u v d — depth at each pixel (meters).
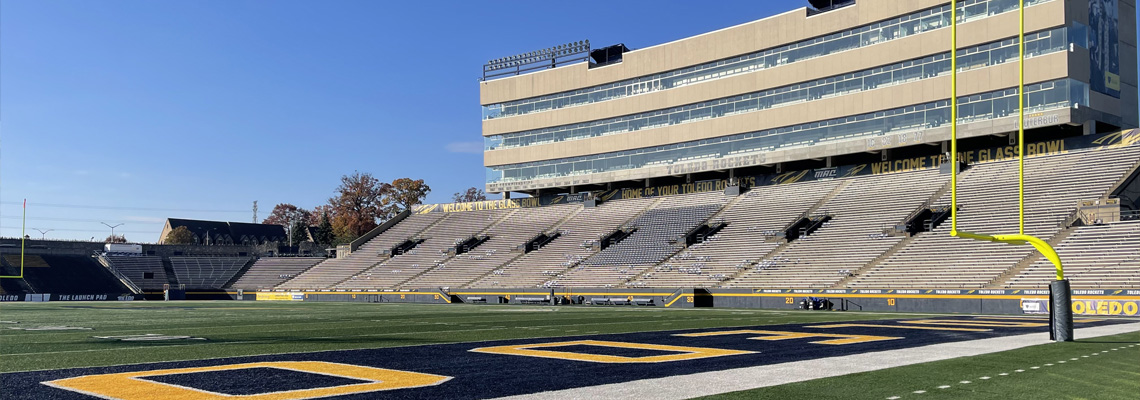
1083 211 39.56
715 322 26.94
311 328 24.28
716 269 49.59
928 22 47.56
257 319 30.69
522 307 45.56
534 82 68.31
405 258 69.50
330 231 106.00
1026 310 33.53
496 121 70.88
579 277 55.41
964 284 37.59
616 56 66.56
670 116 60.31
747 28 55.84
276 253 85.88
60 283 68.88
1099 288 32.66
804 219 51.62
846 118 51.06
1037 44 43.56
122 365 13.27
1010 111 44.25
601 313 35.59
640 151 62.03
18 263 69.88
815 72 52.34
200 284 73.88
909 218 45.72
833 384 10.42
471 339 19.23
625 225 61.72
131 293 70.44
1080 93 42.81
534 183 68.44
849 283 41.81
